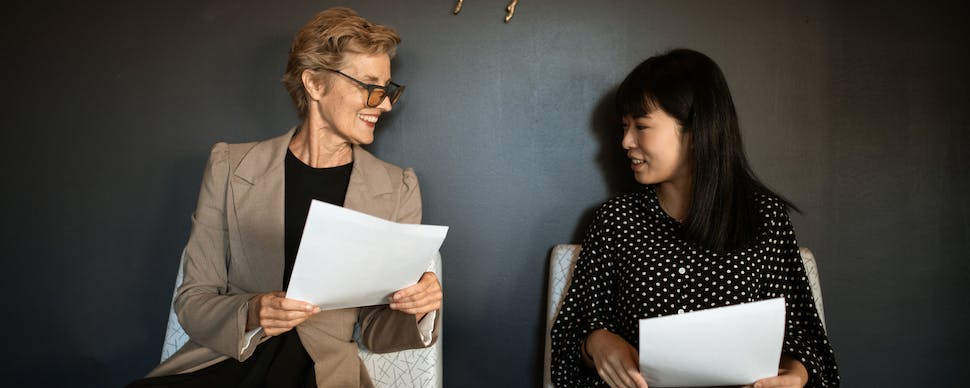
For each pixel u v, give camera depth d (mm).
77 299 1976
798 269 1575
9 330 1976
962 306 1909
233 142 1952
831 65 1901
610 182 1932
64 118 1944
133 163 1954
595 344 1548
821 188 1915
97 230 1966
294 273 1235
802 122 1909
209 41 1935
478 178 1947
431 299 1479
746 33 1903
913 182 1903
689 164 1626
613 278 1648
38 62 1937
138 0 1930
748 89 1912
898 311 1921
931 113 1896
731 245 1544
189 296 1548
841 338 1933
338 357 1554
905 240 1910
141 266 1975
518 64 1923
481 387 1997
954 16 1887
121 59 1937
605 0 1911
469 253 1964
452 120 1936
